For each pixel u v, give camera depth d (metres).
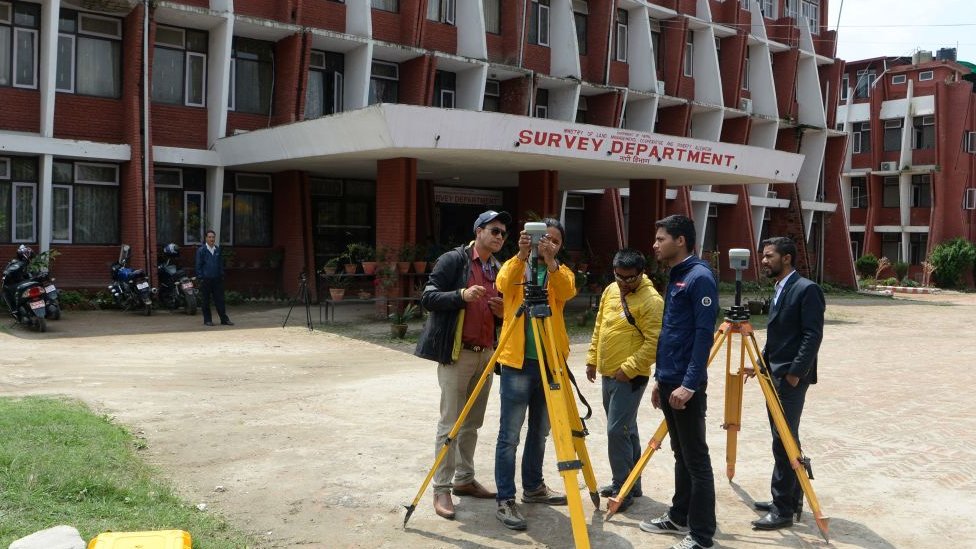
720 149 18.92
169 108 18.64
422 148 14.37
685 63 29.77
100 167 17.89
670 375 4.59
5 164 16.67
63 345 11.79
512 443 5.04
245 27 18.78
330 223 21.55
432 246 18.11
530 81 23.55
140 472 5.47
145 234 17.50
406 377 9.91
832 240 35.25
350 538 4.70
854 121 40.62
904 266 37.38
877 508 5.41
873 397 9.39
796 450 4.83
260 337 13.46
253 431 6.95
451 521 5.02
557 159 16.38
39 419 6.18
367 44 20.12
